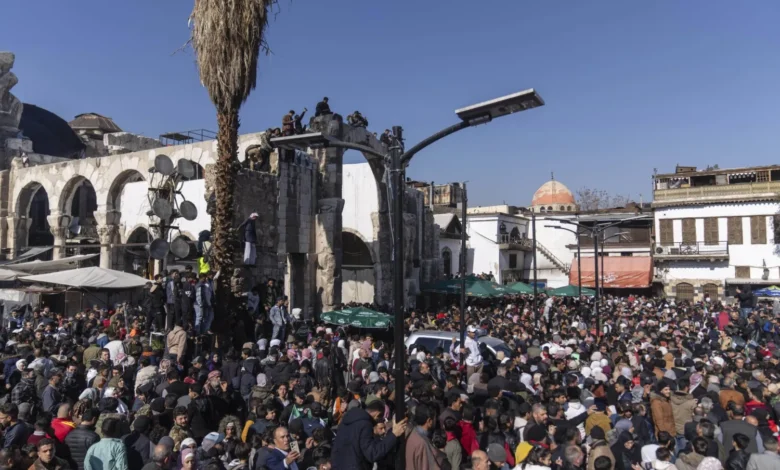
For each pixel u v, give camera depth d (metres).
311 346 15.86
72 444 7.49
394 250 7.38
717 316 28.81
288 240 24.12
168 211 20.55
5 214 37.69
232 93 16.88
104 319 20.69
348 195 36.03
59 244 35.44
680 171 52.22
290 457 7.04
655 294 49.50
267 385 10.61
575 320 28.86
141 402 9.73
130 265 33.16
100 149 48.47
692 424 9.41
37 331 15.48
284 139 8.49
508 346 17.48
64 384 10.84
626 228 53.12
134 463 7.31
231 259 17.41
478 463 6.79
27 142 40.47
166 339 14.97
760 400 10.88
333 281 25.33
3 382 11.41
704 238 46.62
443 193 54.44
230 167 17.30
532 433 8.03
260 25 17.11
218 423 9.30
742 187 45.62
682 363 15.52
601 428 8.67
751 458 7.84
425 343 17.00
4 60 40.03
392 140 7.80
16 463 6.21
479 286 37.28
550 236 58.25
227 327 17.14
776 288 40.88
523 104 7.29
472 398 11.46
